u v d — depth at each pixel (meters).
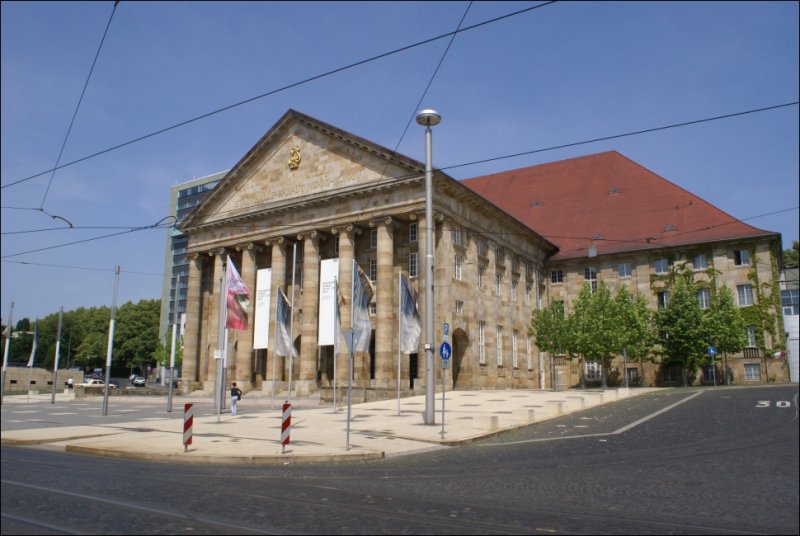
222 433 22.86
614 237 67.06
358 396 39.34
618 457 15.44
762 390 38.72
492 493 11.37
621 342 49.72
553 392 45.12
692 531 8.50
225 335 33.91
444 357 21.64
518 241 61.78
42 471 14.00
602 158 76.88
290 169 54.84
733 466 13.46
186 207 140.62
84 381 98.19
